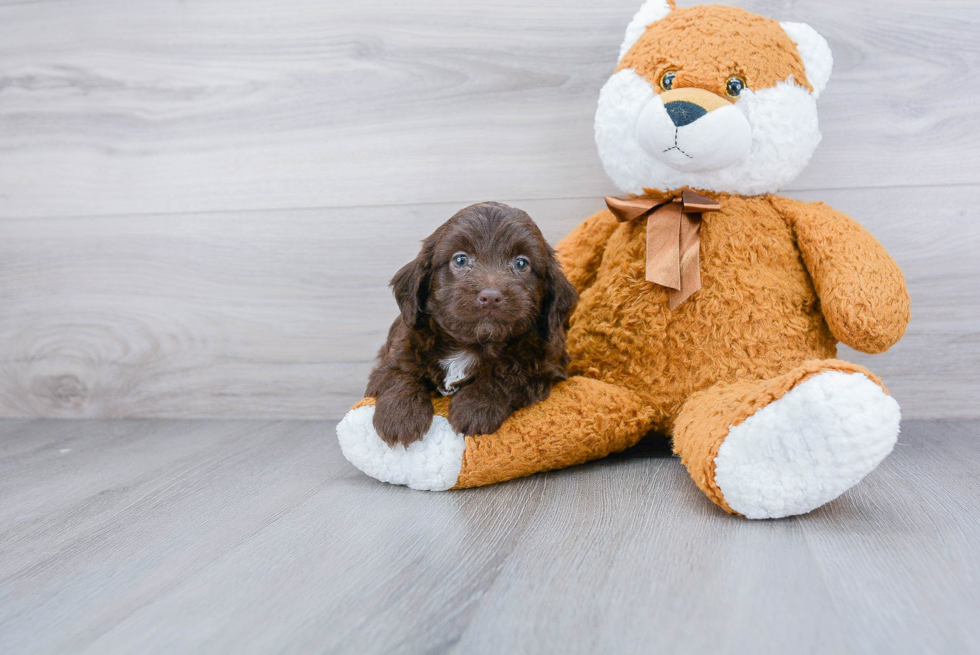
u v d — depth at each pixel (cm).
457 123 99
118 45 104
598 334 84
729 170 80
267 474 83
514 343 77
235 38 102
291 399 104
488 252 75
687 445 72
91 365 108
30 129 106
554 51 97
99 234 106
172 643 55
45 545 68
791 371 67
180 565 64
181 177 104
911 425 93
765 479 66
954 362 94
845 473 65
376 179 101
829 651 52
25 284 108
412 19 99
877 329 77
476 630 55
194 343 106
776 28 81
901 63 92
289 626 56
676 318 81
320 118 101
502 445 75
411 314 76
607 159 85
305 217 102
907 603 56
